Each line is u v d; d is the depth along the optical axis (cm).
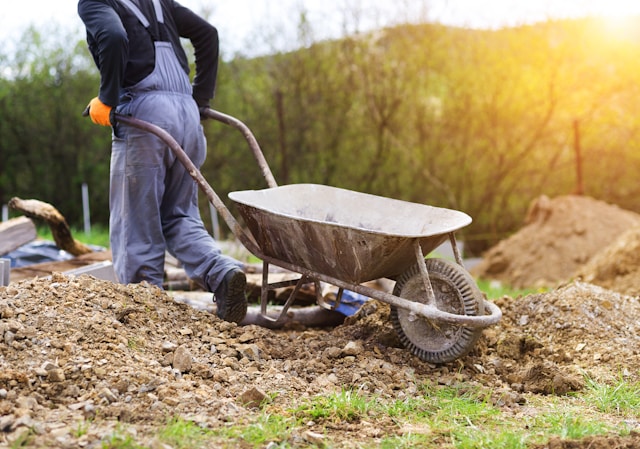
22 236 552
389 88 1393
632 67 1463
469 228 1506
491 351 398
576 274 816
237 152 1360
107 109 405
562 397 354
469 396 346
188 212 441
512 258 1166
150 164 414
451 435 301
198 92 452
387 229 399
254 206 384
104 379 316
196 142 434
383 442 293
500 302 447
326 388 346
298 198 419
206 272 417
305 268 389
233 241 879
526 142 1485
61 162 1429
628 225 1123
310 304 507
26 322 340
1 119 1370
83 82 1385
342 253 365
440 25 1393
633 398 347
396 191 1437
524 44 1433
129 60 414
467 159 1462
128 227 419
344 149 1397
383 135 1412
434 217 385
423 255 372
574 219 1146
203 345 369
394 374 361
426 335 374
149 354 347
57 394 306
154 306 385
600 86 1477
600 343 410
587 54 1454
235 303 412
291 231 377
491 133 1456
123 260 420
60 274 385
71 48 1372
